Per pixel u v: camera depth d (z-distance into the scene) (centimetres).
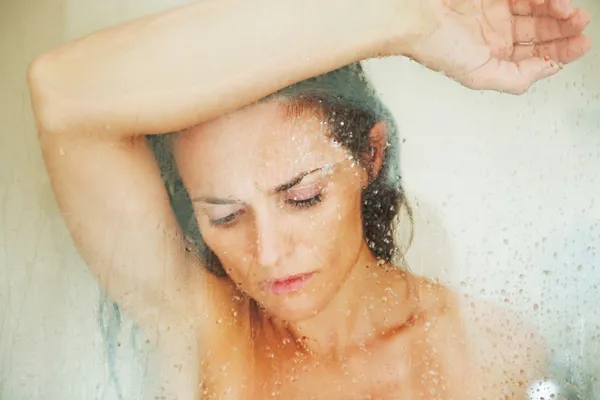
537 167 101
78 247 90
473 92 97
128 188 85
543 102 101
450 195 98
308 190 90
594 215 101
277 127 88
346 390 93
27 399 99
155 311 94
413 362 94
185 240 90
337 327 93
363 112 92
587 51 91
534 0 85
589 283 99
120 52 79
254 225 90
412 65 91
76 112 80
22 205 100
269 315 93
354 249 93
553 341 97
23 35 105
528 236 100
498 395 94
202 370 94
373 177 94
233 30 78
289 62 79
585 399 95
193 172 86
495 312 96
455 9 85
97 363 97
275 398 93
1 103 102
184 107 79
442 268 97
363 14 81
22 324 99
